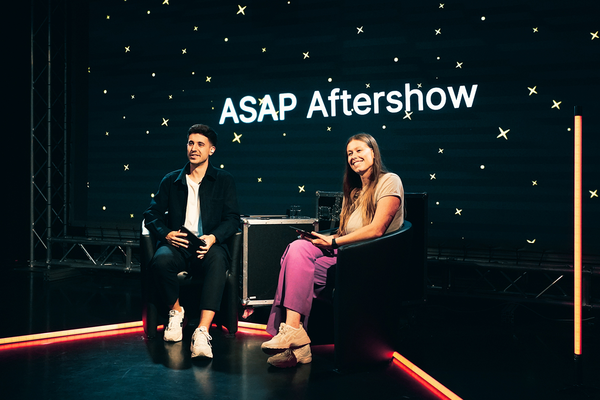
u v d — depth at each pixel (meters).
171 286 2.72
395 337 2.51
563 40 3.68
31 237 4.93
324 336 2.79
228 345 2.76
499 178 3.86
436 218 4.02
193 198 2.92
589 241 3.62
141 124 4.88
